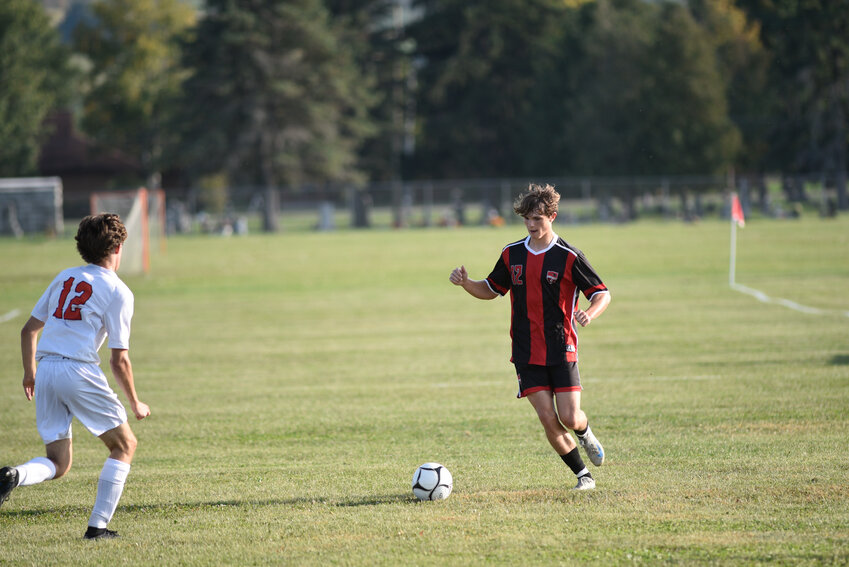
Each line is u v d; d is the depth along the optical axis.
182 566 17.72
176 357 50.75
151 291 88.19
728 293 75.88
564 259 21.70
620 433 30.34
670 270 98.38
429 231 198.38
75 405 19.41
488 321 64.44
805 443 27.75
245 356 50.84
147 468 27.05
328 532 19.75
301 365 47.53
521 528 19.55
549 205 21.66
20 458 29.06
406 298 79.88
